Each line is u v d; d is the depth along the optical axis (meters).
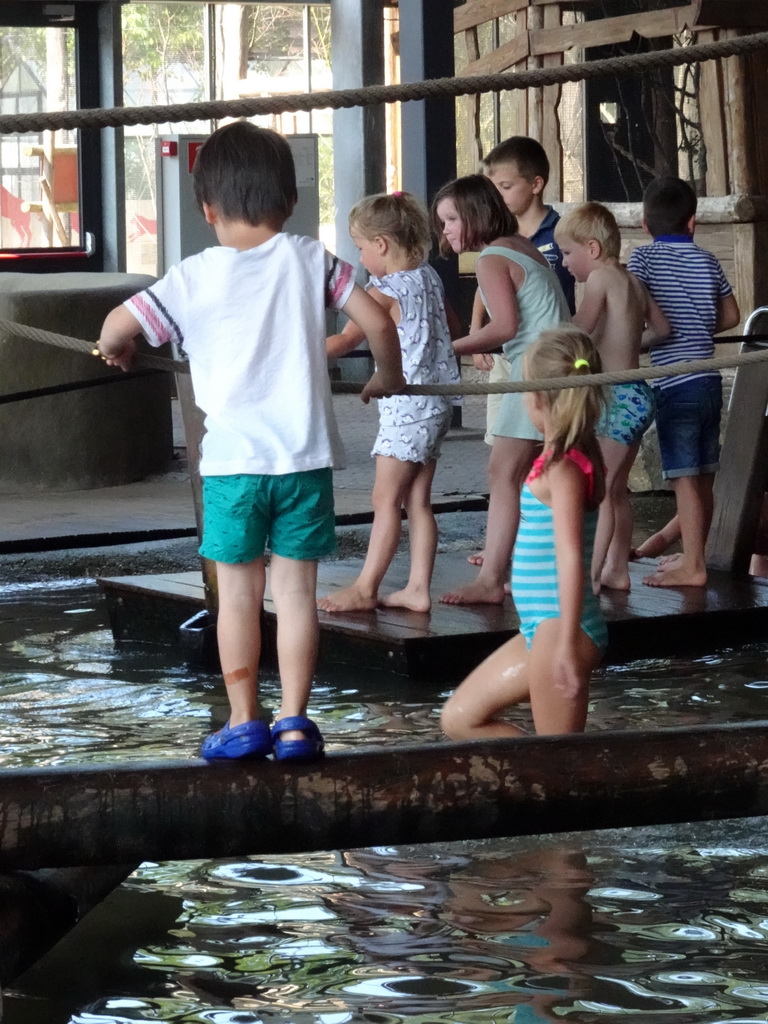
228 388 4.36
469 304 21.22
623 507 8.73
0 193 22.80
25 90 22.67
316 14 25.44
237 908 4.85
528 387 4.97
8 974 4.32
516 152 9.05
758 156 16.77
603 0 18.84
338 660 8.02
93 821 4.18
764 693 7.30
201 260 4.41
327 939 4.60
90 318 14.66
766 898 4.88
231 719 4.46
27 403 14.42
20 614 9.50
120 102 22.86
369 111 21.42
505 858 5.26
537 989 4.22
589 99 18.50
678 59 4.39
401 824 4.32
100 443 14.67
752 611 8.36
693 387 8.73
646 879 5.05
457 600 8.43
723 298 9.01
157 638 8.73
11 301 14.39
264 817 4.25
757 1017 4.04
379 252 7.96
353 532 11.88
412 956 4.46
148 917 4.79
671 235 8.95
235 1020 4.09
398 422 8.04
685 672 7.71
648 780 4.41
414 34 16.56
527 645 5.72
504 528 8.44
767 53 16.84
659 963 4.38
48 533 11.80
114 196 22.97
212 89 25.33
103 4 22.53
